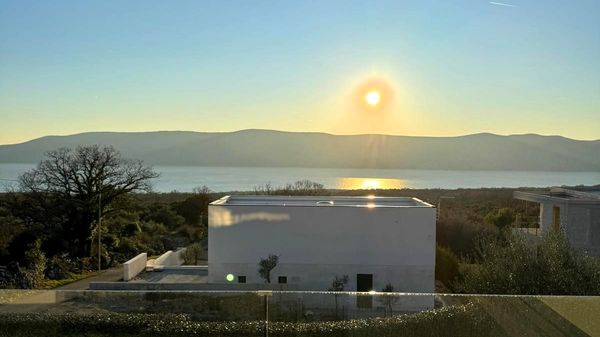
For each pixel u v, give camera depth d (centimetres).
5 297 920
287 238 2122
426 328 888
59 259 2938
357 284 2109
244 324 894
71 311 919
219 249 2127
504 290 1209
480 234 2655
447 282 2270
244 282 2119
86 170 3456
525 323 888
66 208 3369
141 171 3700
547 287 1160
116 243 3531
